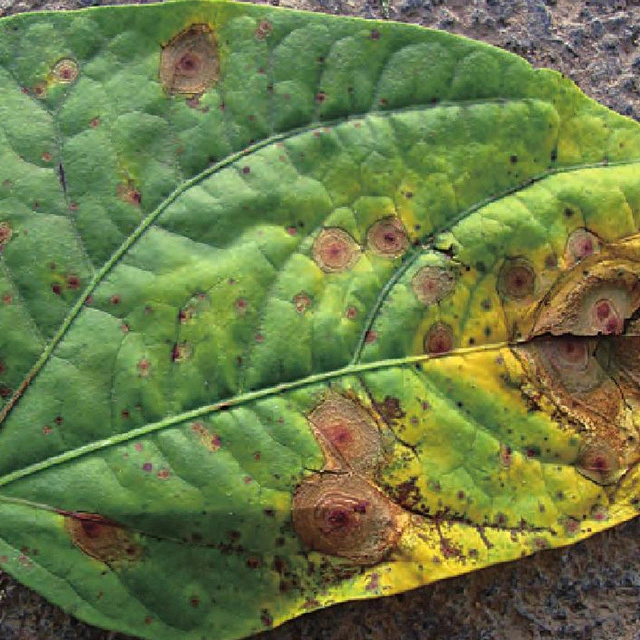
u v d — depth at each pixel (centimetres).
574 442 20
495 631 20
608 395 20
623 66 22
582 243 20
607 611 20
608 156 20
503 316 20
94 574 19
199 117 19
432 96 20
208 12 19
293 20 19
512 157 20
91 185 19
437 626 20
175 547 19
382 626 20
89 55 19
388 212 19
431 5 22
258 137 19
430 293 19
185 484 19
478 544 19
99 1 21
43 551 19
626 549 21
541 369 20
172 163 19
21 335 19
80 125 19
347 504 19
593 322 20
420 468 19
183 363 19
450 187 19
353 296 19
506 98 20
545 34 22
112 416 19
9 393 19
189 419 19
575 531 20
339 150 19
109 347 19
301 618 20
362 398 19
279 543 19
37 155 19
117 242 19
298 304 19
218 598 19
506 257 20
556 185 20
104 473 19
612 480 20
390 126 19
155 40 19
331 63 19
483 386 19
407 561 19
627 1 22
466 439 19
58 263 19
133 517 19
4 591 20
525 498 19
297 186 19
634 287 20
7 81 19
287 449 19
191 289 19
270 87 19
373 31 19
